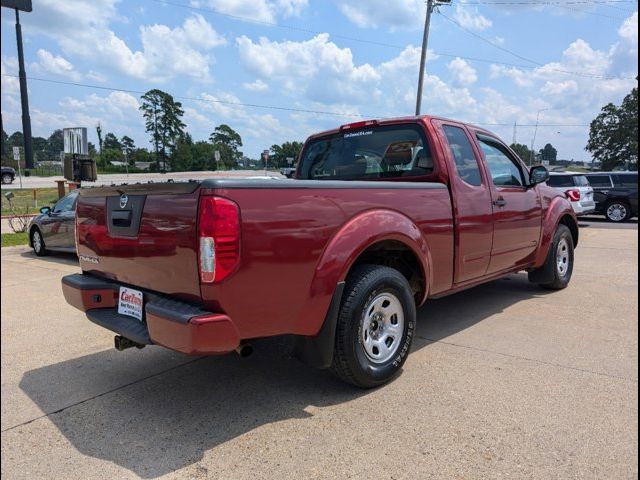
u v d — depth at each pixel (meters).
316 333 3.18
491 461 2.58
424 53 23.77
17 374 3.90
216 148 84.75
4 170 38.28
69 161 12.05
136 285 3.30
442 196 4.10
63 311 5.77
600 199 17.83
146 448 2.80
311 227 3.03
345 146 5.01
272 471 2.54
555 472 2.48
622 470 2.49
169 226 2.89
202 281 2.70
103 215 3.53
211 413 3.20
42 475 2.56
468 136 4.73
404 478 2.46
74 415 3.21
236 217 2.70
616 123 55.94
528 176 5.63
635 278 7.13
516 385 3.49
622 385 3.46
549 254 6.02
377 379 3.44
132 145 102.25
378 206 3.49
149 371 3.93
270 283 2.86
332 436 2.87
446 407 3.18
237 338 2.77
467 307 5.63
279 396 3.42
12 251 11.30
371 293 3.34
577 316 5.19
